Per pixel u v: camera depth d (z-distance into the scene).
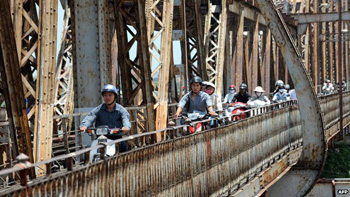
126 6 13.93
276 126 14.23
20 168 4.23
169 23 13.57
